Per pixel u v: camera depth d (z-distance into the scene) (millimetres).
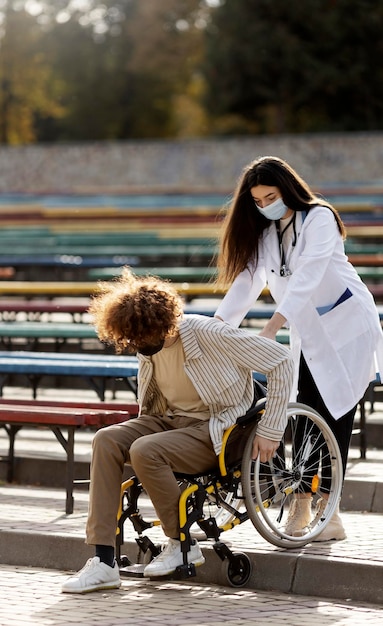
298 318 9477
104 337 8852
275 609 8398
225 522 9477
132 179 47281
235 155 45781
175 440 8812
